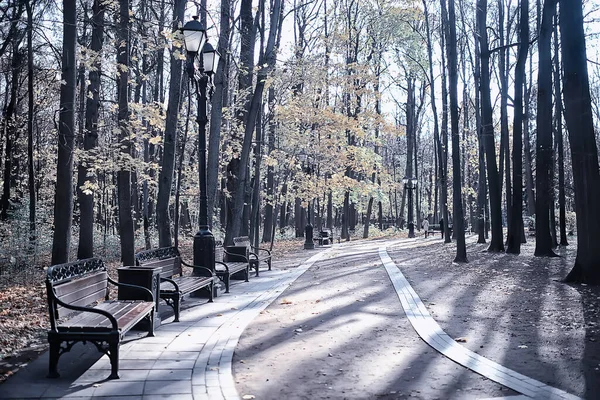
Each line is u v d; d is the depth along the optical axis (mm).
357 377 5594
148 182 26125
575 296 10695
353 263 19016
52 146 26953
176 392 5008
